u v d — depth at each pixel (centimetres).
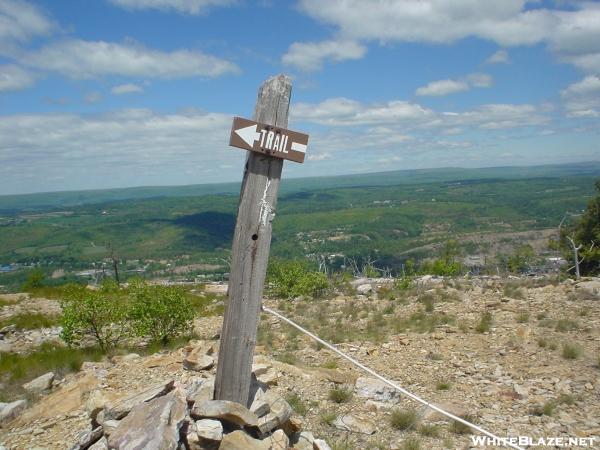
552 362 751
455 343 911
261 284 410
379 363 827
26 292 2047
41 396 688
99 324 1056
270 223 407
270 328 1205
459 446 492
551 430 523
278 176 406
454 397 646
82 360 919
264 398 436
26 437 504
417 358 843
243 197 403
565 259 3083
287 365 712
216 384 416
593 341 838
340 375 703
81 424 506
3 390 746
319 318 1307
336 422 542
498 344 880
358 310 1386
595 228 2919
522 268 2997
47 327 1416
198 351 764
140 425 373
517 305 1175
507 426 540
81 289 1603
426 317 1166
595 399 600
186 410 403
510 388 659
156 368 715
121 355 970
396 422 542
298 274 1833
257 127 390
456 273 2586
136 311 1064
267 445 394
